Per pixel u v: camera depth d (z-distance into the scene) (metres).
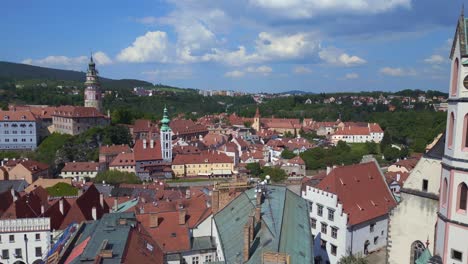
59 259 44.84
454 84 38.00
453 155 37.66
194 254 55.38
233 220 50.75
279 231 42.00
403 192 52.06
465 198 37.22
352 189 73.62
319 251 72.94
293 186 100.88
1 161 168.88
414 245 51.50
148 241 49.75
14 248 72.56
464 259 37.41
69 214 78.00
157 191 113.50
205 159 191.38
